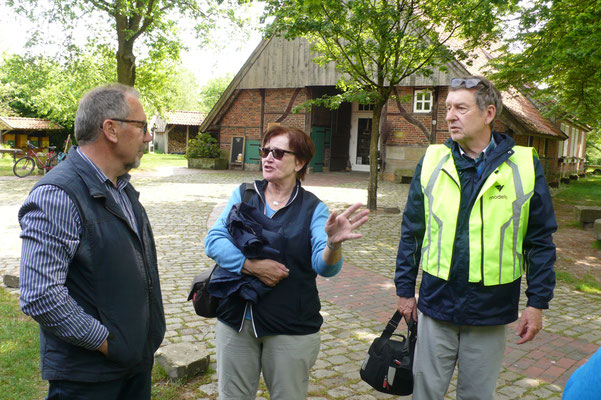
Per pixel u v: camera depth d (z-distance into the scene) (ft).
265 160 7.72
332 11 31.86
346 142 75.56
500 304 7.57
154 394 10.59
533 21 29.94
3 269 20.61
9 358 11.80
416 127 61.72
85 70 71.82
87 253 5.91
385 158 63.82
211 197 44.21
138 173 66.85
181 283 19.04
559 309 18.16
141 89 82.48
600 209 35.29
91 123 6.30
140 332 6.33
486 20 29.40
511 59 35.70
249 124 75.00
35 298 5.48
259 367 7.81
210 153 77.25
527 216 7.63
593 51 26.55
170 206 38.50
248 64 72.49
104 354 5.99
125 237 6.30
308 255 7.50
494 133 8.11
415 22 32.91
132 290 6.28
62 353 5.89
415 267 8.42
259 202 7.89
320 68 66.39
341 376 12.00
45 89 104.32
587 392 3.23
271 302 7.29
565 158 80.43
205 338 13.83
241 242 7.10
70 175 6.00
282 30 32.81
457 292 7.64
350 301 18.01
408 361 8.16
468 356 7.81
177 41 65.87
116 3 59.77
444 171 7.95
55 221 5.67
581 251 28.14
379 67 34.47
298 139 7.74
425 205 8.13
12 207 37.14
